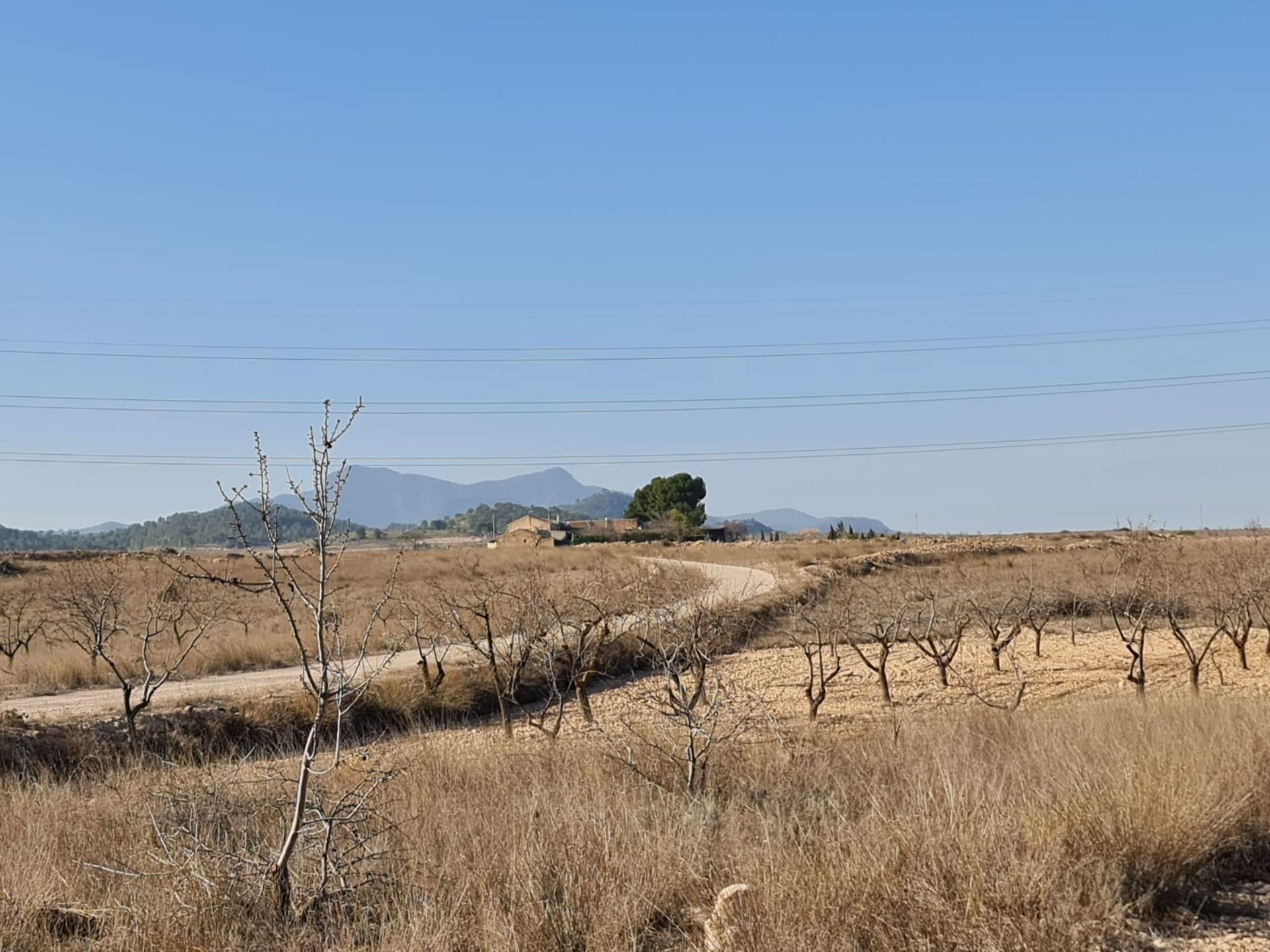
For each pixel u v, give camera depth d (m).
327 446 7.43
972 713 14.66
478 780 11.05
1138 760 9.60
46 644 30.22
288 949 6.87
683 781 10.79
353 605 34.31
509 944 6.61
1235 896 7.61
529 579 26.28
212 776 9.65
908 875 6.97
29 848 8.72
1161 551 34.19
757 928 6.46
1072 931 6.22
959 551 66.69
